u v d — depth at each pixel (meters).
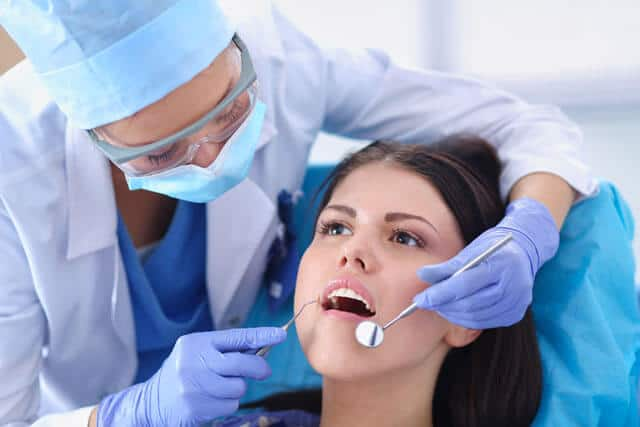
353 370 1.12
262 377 1.12
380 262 1.17
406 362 1.15
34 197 1.20
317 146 3.61
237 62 0.99
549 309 1.42
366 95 1.58
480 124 1.57
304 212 1.84
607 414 1.31
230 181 1.07
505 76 3.71
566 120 1.59
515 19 3.62
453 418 1.36
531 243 1.21
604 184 1.57
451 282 1.07
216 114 0.93
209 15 0.95
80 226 1.27
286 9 3.77
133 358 1.54
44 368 1.46
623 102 3.65
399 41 3.75
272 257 1.68
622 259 1.43
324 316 1.15
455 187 1.29
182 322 1.60
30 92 1.23
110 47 0.91
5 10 0.94
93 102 0.95
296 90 1.51
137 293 1.46
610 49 3.59
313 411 1.51
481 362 1.35
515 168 1.44
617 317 1.41
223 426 1.40
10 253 1.21
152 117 0.93
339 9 3.73
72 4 0.90
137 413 1.14
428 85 1.58
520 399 1.32
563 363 1.35
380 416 1.23
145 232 1.47
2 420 1.24
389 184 1.27
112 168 1.28
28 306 1.27
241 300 1.66
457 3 3.63
